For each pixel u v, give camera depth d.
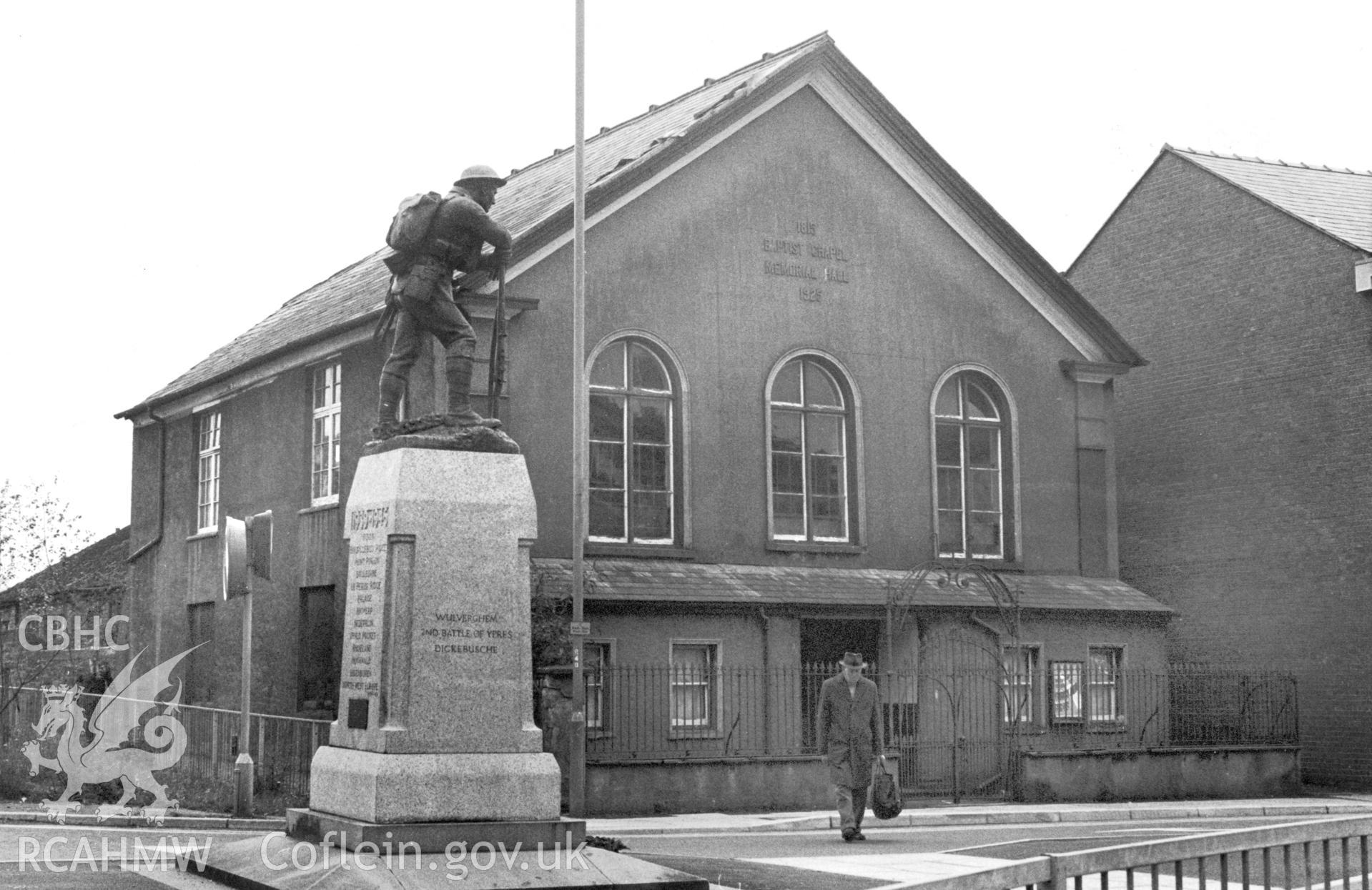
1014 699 26.09
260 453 27.73
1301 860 13.79
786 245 26.30
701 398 25.23
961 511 27.62
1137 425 32.59
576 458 21.38
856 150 27.16
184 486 30.59
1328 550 28.86
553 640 21.95
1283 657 29.44
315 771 12.01
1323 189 32.25
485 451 12.09
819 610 24.84
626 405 24.73
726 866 14.46
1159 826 20.58
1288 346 29.83
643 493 24.70
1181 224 32.06
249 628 19.47
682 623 23.67
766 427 25.75
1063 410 28.73
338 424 25.61
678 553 24.62
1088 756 24.83
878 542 26.50
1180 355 31.86
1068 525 28.48
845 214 26.92
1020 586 27.16
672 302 25.14
